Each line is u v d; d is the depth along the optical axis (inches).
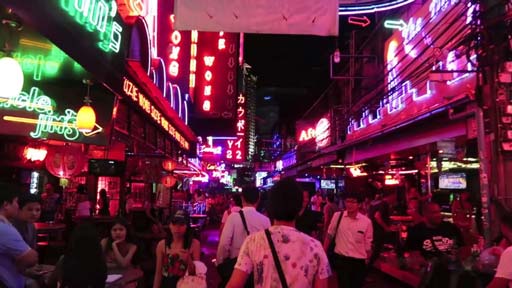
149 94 361.4
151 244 374.3
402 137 512.4
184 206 850.8
